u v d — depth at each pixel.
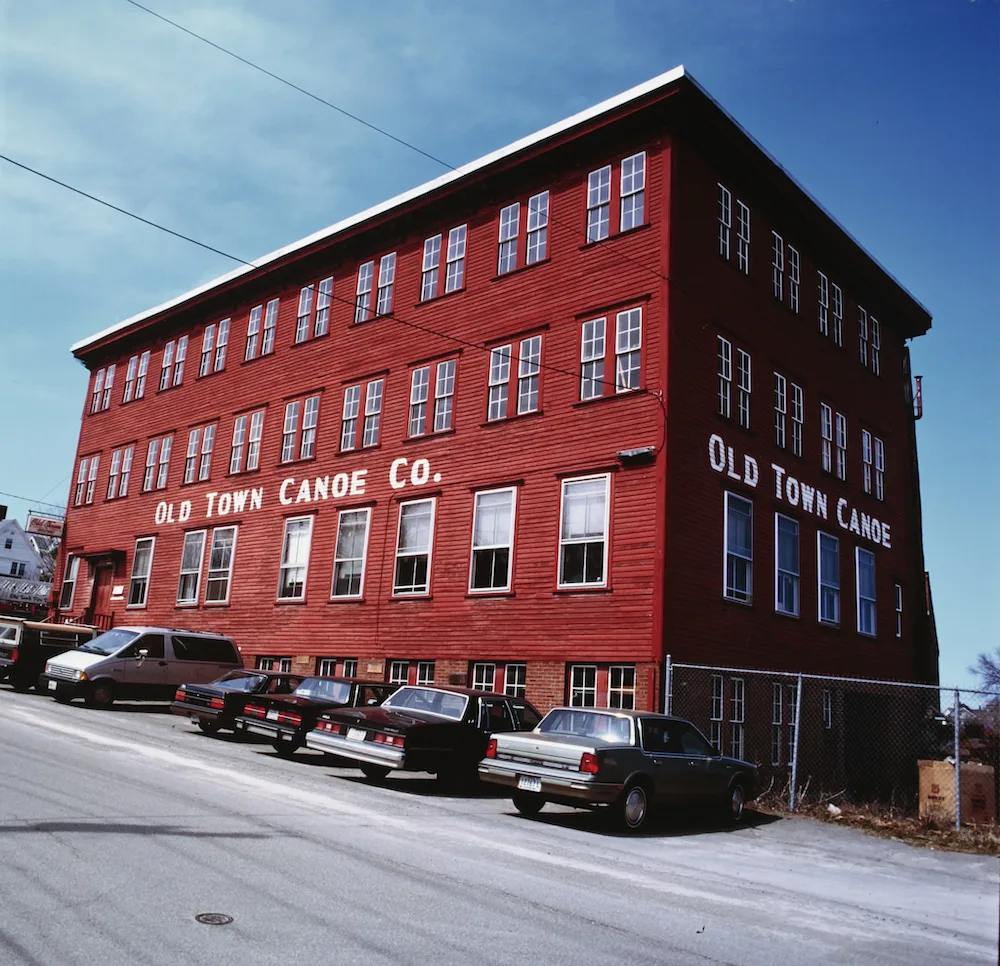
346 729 15.13
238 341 33.09
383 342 27.30
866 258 29.45
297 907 6.74
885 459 30.19
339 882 7.61
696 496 20.22
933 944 7.82
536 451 22.09
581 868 9.49
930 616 34.84
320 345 29.52
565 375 21.98
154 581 33.34
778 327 24.80
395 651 23.97
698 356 21.06
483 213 25.38
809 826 14.98
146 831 8.68
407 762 14.33
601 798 12.31
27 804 9.31
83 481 39.25
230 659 25.36
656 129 21.69
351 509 26.64
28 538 80.56
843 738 24.53
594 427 20.98
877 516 28.84
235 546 30.33
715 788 14.35
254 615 28.72
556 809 14.45
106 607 35.47
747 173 23.92
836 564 25.92
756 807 16.50
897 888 10.44
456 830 11.06
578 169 23.17
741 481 21.95
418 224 27.25
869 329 30.75
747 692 20.91
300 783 13.76
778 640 22.44
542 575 21.09
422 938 6.33
